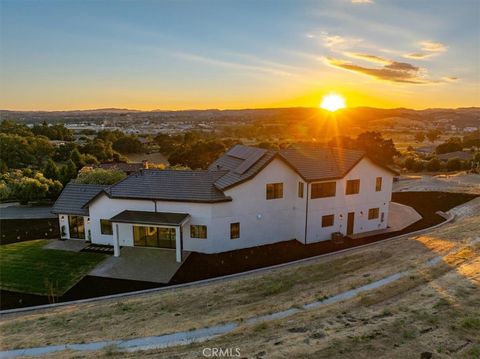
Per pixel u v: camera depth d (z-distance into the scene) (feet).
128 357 31.63
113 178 112.57
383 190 86.28
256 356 29.14
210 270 64.39
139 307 47.29
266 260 68.80
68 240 79.97
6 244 78.07
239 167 81.25
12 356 34.83
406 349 28.81
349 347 29.53
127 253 72.23
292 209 79.61
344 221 82.02
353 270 56.85
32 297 54.85
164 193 73.92
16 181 127.03
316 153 84.38
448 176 168.45
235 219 73.72
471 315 34.27
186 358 30.27
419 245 66.54
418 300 39.52
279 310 42.04
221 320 40.14
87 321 43.45
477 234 68.08
